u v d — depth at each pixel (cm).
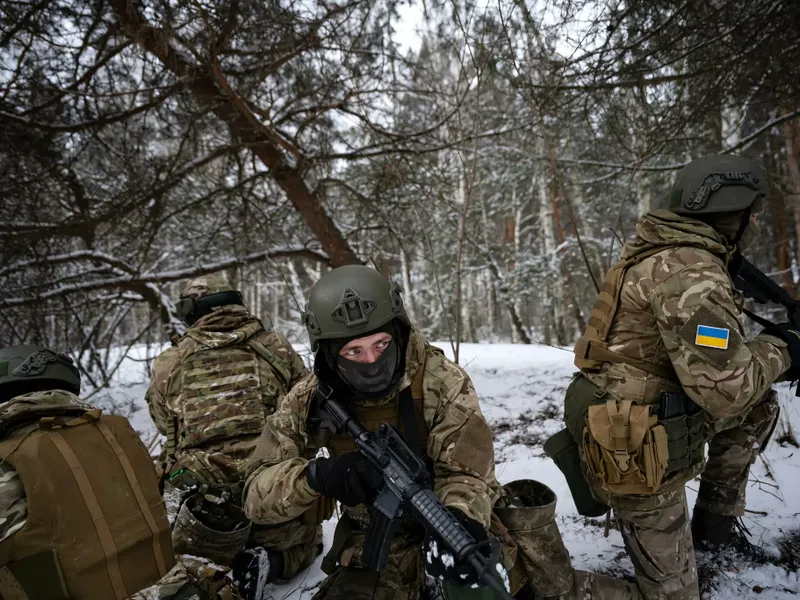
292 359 298
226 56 526
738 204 195
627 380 196
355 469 165
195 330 288
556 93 438
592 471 196
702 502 243
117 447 177
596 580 207
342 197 736
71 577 152
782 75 410
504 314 2503
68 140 569
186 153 620
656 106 473
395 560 190
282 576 251
